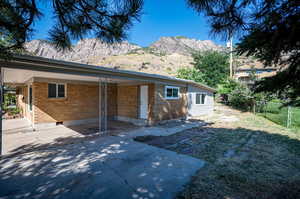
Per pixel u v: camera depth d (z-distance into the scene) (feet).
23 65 12.55
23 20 6.36
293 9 4.20
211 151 13.79
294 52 4.96
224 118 33.50
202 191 7.91
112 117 31.65
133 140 17.15
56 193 7.70
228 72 74.18
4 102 40.93
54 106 23.90
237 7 5.49
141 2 6.38
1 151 12.43
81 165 10.84
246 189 8.11
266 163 11.37
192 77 62.80
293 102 5.71
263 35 5.04
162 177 9.30
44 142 16.14
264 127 24.30
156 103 25.88
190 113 34.37
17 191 7.82
